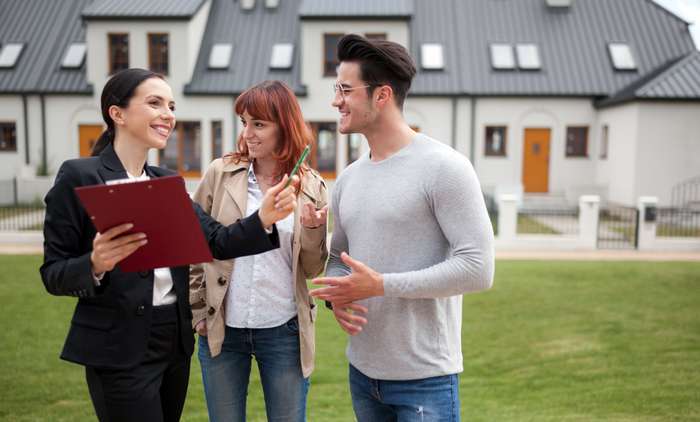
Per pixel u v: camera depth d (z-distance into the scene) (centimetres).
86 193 165
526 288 812
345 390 457
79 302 216
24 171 1919
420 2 2145
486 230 195
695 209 1609
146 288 215
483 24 2081
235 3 2147
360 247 214
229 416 264
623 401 412
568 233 1368
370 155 224
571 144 1978
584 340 573
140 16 1877
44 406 410
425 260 206
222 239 219
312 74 1912
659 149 1656
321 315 686
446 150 205
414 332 209
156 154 1952
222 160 269
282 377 261
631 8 2103
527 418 388
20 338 571
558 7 2111
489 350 555
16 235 1279
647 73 1928
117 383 211
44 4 2191
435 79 1939
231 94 1911
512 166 1969
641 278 885
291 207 209
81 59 2025
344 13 1873
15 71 1995
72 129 1980
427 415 210
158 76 222
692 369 479
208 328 254
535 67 1952
